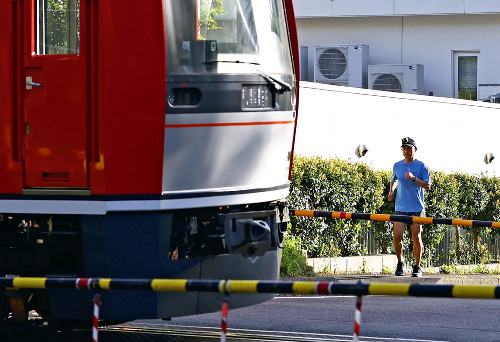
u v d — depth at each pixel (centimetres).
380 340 3017
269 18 2941
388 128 6400
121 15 2545
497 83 8994
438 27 9112
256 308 3747
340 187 5188
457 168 7194
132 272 2603
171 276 2641
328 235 5200
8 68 2666
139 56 2550
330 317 3512
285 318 3475
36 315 3033
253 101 2792
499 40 8975
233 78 2717
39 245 2719
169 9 2605
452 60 9131
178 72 2608
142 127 2559
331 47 8912
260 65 2847
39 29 2647
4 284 2272
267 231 2816
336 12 9081
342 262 5144
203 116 2648
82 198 2594
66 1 2608
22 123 2661
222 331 2070
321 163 5150
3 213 2706
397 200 4978
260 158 2831
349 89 5991
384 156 6356
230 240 2725
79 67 2586
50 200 2630
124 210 2572
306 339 3002
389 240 5628
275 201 2991
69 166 2608
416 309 3769
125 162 2561
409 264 5794
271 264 2925
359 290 1931
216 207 2761
